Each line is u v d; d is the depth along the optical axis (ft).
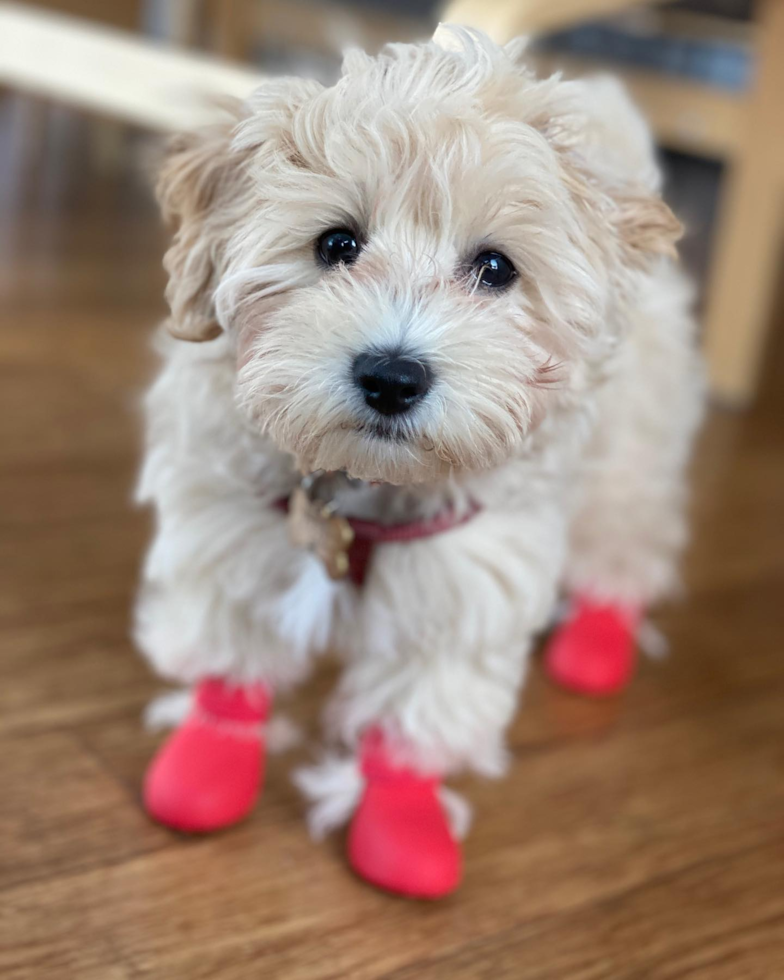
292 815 1.55
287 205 1.27
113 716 1.67
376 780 1.51
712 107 3.34
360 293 1.23
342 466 1.27
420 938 1.38
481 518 1.41
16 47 3.10
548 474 1.43
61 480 2.31
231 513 1.44
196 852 1.46
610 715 1.85
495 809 1.60
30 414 2.58
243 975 1.29
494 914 1.42
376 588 1.42
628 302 1.43
